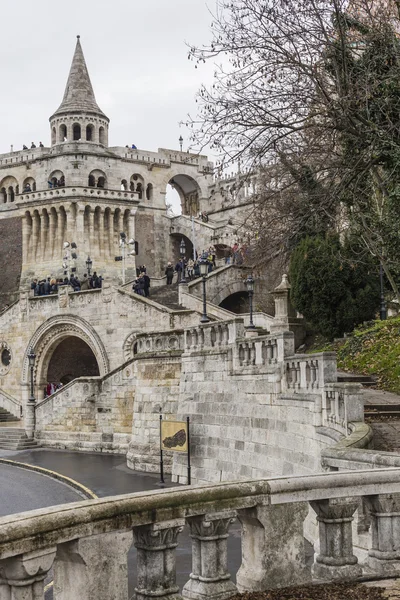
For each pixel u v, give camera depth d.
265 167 22.23
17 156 79.06
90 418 41.16
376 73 19.80
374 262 33.94
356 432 13.72
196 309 45.94
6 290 75.25
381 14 20.58
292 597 6.82
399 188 20.39
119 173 76.88
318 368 18.38
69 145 75.25
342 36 18.56
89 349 57.44
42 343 54.47
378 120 19.42
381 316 33.94
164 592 6.30
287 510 7.17
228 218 77.06
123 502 6.06
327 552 7.57
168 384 31.97
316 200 21.88
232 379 24.81
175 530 6.40
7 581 5.42
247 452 23.47
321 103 19.28
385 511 7.95
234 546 16.95
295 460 19.81
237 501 6.82
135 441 33.25
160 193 80.75
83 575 5.82
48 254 67.81
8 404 53.75
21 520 5.38
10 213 78.25
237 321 25.20
